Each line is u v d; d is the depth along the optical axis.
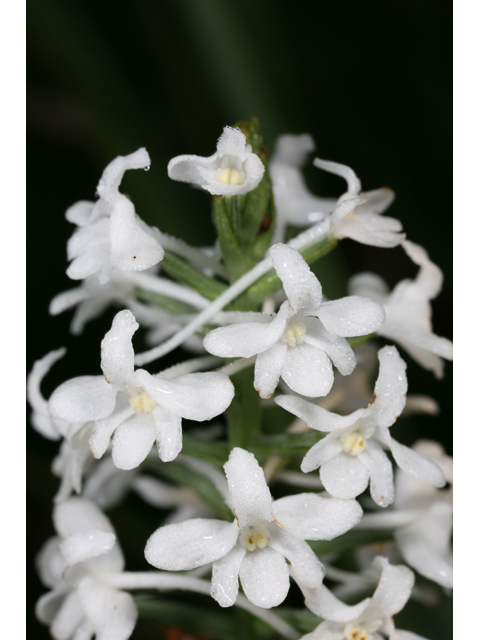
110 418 0.07
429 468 0.07
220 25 0.10
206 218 0.10
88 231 0.08
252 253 0.08
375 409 0.07
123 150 0.10
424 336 0.08
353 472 0.07
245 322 0.07
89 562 0.08
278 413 0.10
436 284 0.08
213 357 0.08
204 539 0.07
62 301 0.08
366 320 0.07
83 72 0.10
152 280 0.08
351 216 0.08
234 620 0.08
